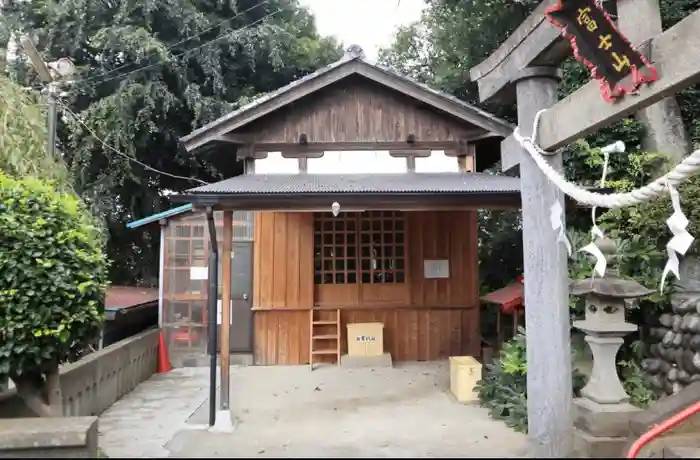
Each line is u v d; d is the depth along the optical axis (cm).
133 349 712
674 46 279
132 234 1300
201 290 862
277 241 862
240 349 848
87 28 1184
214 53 1229
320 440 474
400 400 628
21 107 674
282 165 786
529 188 400
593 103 334
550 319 387
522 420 501
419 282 873
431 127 802
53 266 441
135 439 488
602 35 300
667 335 563
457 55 1201
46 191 477
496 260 1170
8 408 446
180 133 1246
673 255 264
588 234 664
